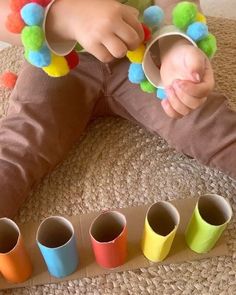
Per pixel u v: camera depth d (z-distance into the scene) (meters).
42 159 0.52
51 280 0.49
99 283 0.49
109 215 0.46
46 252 0.45
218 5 0.72
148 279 0.49
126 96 0.55
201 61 0.40
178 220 0.45
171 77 0.42
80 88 0.55
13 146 0.52
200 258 0.50
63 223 0.46
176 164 0.56
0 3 0.45
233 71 0.62
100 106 0.58
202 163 0.53
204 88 0.41
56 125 0.53
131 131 0.59
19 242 0.45
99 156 0.57
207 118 0.51
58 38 0.42
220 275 0.49
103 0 0.41
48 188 0.55
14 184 0.50
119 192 0.54
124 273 0.49
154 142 0.58
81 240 0.51
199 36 0.40
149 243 0.47
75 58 0.43
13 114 0.54
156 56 0.45
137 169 0.56
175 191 0.54
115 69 0.54
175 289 0.48
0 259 0.45
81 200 0.54
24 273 0.48
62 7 0.41
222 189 0.54
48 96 0.54
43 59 0.40
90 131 0.59
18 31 0.39
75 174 0.56
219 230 0.46
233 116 0.51
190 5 0.40
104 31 0.39
